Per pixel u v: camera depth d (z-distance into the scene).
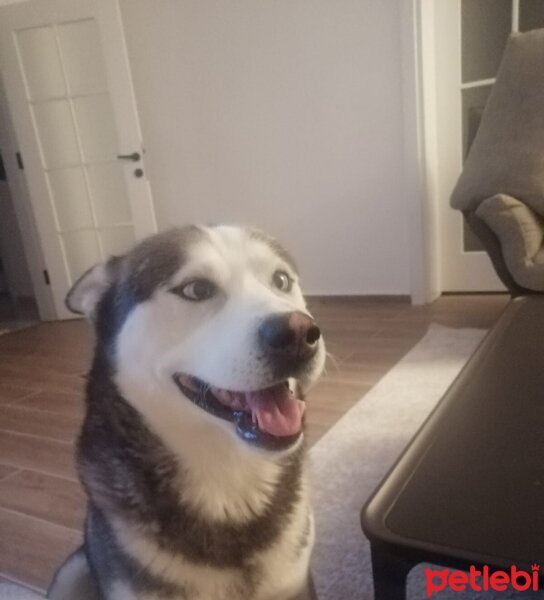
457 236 3.53
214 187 3.90
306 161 3.62
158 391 0.95
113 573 0.94
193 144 3.86
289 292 1.12
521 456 0.93
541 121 2.55
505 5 3.16
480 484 0.86
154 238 1.07
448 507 0.81
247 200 3.84
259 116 3.64
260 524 0.98
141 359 0.95
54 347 3.45
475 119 3.36
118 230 4.11
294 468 1.07
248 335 0.86
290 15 3.39
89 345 1.16
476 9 3.22
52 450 2.08
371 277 3.68
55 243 4.01
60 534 1.58
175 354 0.95
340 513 1.51
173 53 3.71
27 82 3.79
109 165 3.97
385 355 2.66
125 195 4.02
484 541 0.74
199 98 3.75
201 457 0.96
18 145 3.87
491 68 3.27
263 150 3.70
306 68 3.45
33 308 4.62
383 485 0.88
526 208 2.43
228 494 0.97
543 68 2.61
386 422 1.98
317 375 0.91
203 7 3.55
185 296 0.96
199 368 0.92
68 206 4.04
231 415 0.93
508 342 1.46
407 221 3.44
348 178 3.56
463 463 0.92
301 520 1.04
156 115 3.88
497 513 0.79
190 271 0.96
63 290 4.09
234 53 3.58
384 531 0.77
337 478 1.67
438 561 0.73
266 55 3.51
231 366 0.87
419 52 3.18
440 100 3.39
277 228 3.82
